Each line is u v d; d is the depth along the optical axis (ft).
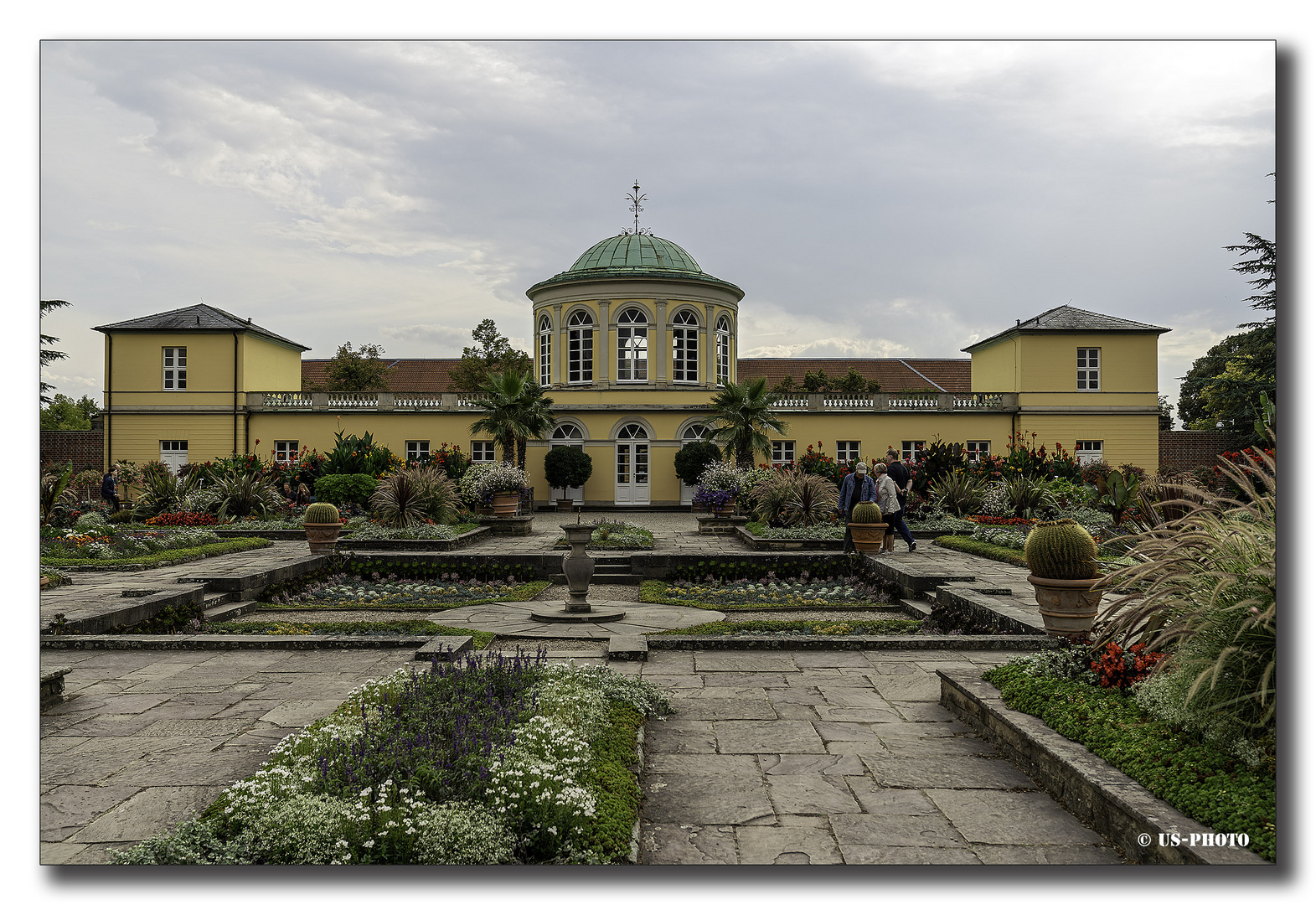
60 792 13.92
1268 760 12.10
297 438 107.76
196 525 62.28
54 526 53.78
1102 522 59.36
